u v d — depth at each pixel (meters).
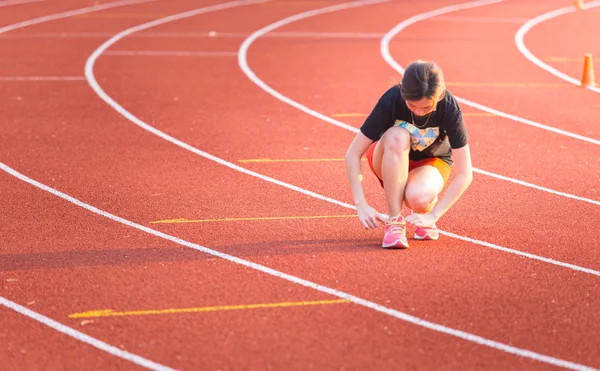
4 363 8.76
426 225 11.15
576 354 8.98
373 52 28.05
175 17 34.94
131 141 17.58
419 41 30.23
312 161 16.30
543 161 16.44
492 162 16.30
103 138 17.78
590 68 23.47
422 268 11.17
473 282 10.74
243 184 14.83
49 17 34.53
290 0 40.62
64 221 12.92
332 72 24.86
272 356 8.88
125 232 12.48
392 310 9.95
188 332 9.41
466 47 29.20
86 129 18.47
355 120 19.61
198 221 12.96
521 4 40.19
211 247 11.90
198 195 14.20
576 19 35.84
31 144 17.23
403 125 11.14
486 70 25.45
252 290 10.48
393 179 11.30
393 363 8.74
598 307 10.08
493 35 31.70
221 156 16.55
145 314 9.84
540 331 9.47
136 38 30.06
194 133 18.25
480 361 8.81
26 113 19.75
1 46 28.20
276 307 10.02
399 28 33.03
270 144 17.45
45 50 27.61
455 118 10.87
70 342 9.22
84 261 11.37
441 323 9.63
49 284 10.64
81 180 14.97
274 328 9.50
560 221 13.12
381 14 36.56
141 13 35.91
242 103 21.05
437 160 11.59
